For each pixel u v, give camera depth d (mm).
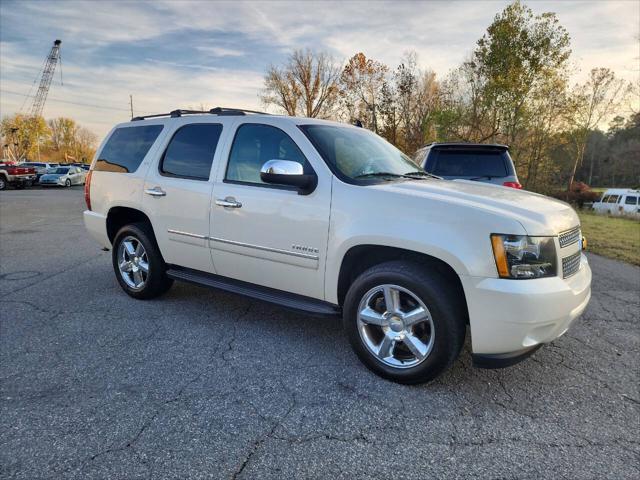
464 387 2883
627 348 3557
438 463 2146
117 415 2500
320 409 2596
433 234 2652
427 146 7492
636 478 2059
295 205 3205
